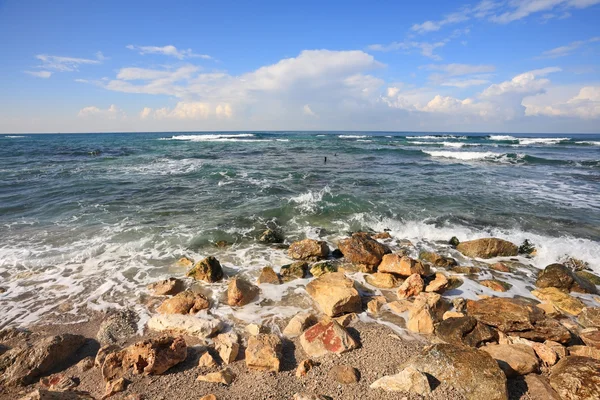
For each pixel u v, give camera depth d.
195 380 3.70
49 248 7.71
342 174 18.42
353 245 7.13
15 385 3.63
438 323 4.79
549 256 7.70
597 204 12.04
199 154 29.33
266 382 3.66
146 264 7.07
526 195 13.42
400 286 5.97
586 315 5.02
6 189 13.69
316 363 3.97
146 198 12.52
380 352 4.20
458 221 10.19
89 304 5.46
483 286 6.34
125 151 32.34
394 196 13.02
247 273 6.76
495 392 3.28
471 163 24.27
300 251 7.55
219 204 11.73
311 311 5.35
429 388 3.36
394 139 58.88
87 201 11.94
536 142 48.88
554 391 3.45
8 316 5.07
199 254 7.70
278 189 14.13
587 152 33.25
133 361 3.85
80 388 3.62
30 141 52.97
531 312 4.73
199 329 4.58
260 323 4.98
